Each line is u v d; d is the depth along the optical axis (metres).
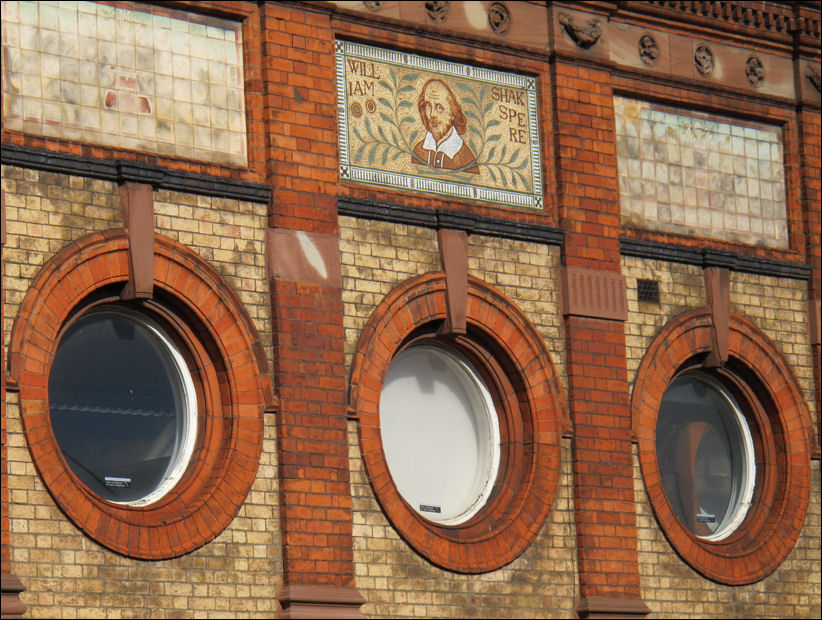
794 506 28.70
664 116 28.92
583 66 27.72
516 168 26.97
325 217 24.70
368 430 24.58
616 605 26.14
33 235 22.22
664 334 27.81
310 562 23.58
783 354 29.19
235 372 23.59
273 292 24.06
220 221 23.89
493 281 26.28
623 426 27.00
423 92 26.23
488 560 25.19
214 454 23.50
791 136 30.25
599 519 26.38
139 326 23.58
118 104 23.38
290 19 24.92
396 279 25.34
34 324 21.95
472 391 26.45
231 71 24.52
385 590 24.28
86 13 23.30
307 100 24.86
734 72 29.73
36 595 21.39
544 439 26.22
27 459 21.62
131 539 22.22
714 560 27.59
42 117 22.67
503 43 27.00
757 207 29.69
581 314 26.84
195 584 22.73
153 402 23.50
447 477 25.92
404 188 25.75
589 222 27.28
